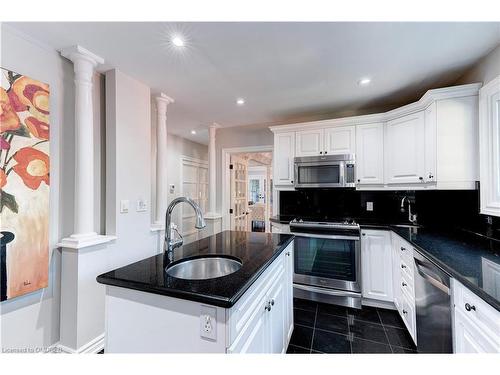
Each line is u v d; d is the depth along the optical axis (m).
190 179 5.07
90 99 1.83
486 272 1.13
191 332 0.89
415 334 1.71
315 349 1.78
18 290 1.47
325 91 2.55
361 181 2.80
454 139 1.95
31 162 1.55
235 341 0.88
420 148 2.26
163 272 1.10
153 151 3.53
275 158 3.26
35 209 1.56
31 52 1.62
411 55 1.87
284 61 1.96
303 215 3.32
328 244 2.56
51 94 1.73
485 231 1.84
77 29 1.54
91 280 1.79
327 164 2.89
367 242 2.45
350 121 2.85
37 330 1.63
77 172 1.77
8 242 1.43
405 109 2.39
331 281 2.51
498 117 1.58
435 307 1.39
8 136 1.45
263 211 8.32
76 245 1.67
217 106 3.01
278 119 3.58
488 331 0.95
